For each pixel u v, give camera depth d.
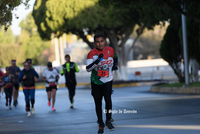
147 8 36.91
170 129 13.01
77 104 26.88
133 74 96.56
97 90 12.64
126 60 65.38
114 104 24.58
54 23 55.06
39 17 59.16
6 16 17.03
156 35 123.62
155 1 31.80
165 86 39.34
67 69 24.56
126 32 62.59
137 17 43.12
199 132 12.16
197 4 32.91
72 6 53.34
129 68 100.38
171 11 35.38
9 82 26.70
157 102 25.19
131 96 33.72
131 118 16.78
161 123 14.65
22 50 139.12
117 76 64.19
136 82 60.19
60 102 29.84
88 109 22.45
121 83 58.50
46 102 30.52
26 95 21.27
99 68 12.38
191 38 36.06
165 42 40.03
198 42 35.56
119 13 43.72
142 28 61.91
